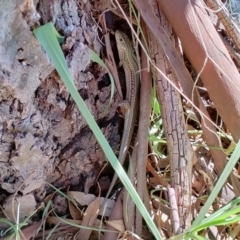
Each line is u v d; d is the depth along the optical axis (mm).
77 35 285
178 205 309
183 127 319
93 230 347
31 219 342
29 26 235
